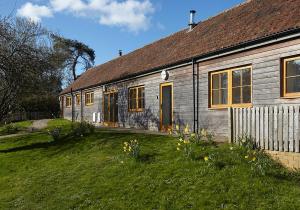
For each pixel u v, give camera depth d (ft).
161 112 67.05
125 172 36.52
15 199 36.40
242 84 49.03
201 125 56.24
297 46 40.93
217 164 33.58
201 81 56.34
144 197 30.73
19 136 73.82
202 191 29.60
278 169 32.32
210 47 54.44
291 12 45.06
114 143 50.39
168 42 79.00
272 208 25.77
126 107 81.25
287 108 33.01
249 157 34.01
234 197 27.89
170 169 34.88
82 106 115.55
